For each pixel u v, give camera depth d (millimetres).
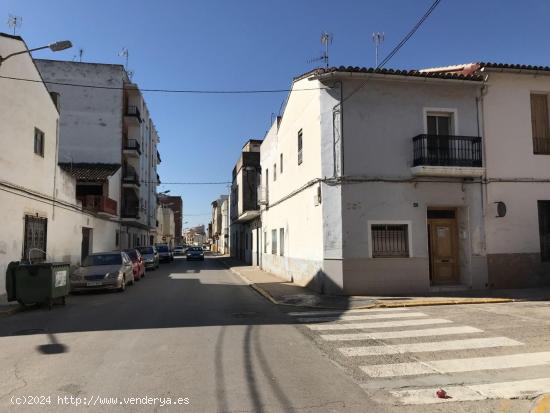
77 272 17250
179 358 7008
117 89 39125
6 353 7453
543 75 16391
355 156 15047
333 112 15258
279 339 8406
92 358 7031
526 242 15797
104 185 33781
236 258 48094
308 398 5246
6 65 15266
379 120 15305
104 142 38562
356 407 4973
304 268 17797
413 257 15016
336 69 14812
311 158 16844
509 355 7047
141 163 45500
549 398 5043
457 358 6941
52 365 6648
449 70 16891
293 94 19844
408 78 15234
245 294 16328
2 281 14961
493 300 13164
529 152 16125
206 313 11672
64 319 10883
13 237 15867
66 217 22203
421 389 5566
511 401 5141
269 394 5371
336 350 7531
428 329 9211
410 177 15250
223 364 6672
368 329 9328
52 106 19781
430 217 15992
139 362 6777
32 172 17641
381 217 14992
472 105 15891
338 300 13719
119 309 12492
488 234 15555
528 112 16281
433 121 15945
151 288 18688
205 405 5000
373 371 6328
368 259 14797
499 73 16047
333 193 15062
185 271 30281
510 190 15812
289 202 20734
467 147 15492
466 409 4918
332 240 14969
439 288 15273
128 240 43375
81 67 38719
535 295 14031
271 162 26172
